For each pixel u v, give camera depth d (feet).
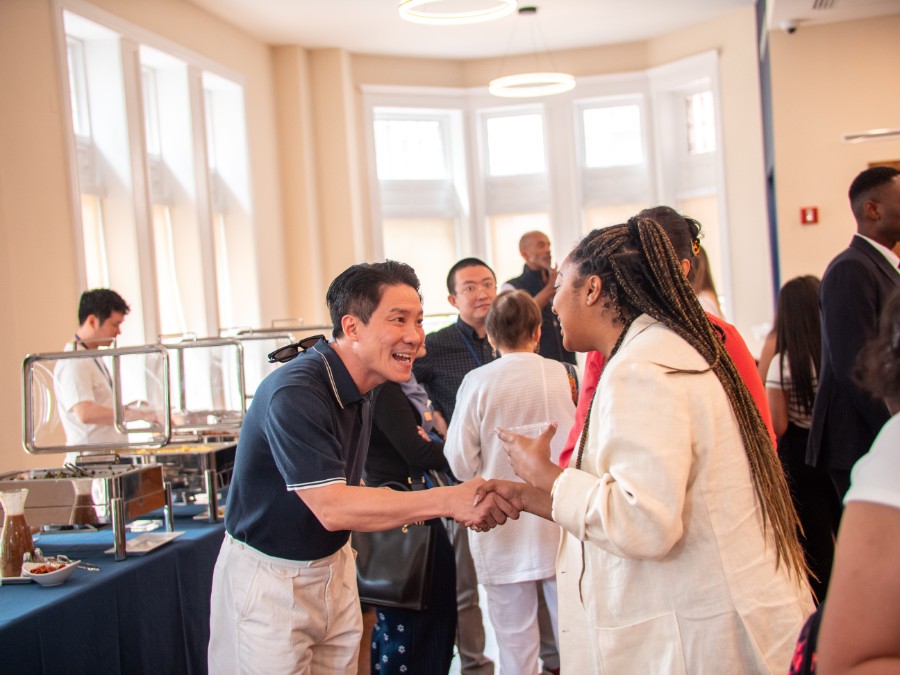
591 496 4.69
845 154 23.41
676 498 4.49
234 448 9.90
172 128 22.98
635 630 4.79
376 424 9.53
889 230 8.46
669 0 26.27
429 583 8.42
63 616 6.73
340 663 6.63
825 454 8.73
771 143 24.63
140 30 20.51
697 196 30.04
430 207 31.45
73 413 10.16
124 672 7.47
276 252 27.45
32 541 7.52
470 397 8.86
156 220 22.72
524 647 8.89
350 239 28.86
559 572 5.29
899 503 2.87
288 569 6.19
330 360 6.02
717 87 28.22
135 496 8.20
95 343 11.58
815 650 3.34
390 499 5.62
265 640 6.12
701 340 4.91
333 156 28.84
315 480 5.65
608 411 4.71
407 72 30.42
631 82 30.35
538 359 8.92
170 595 8.20
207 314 23.11
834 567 3.03
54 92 17.12
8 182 15.97
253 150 26.35
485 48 29.99
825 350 8.68
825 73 23.44
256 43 26.89
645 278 5.04
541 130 31.50
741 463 4.79
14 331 15.75
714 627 4.66
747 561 4.71
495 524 5.61
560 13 26.81
